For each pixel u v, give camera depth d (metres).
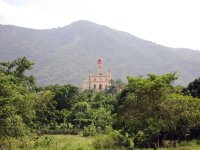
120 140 43.41
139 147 45.44
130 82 46.62
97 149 41.59
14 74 40.88
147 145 45.69
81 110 86.94
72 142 49.28
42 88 47.06
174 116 44.59
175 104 45.06
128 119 44.97
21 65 41.56
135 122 44.16
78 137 62.56
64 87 90.69
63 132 71.75
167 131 45.59
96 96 100.31
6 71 41.00
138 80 46.03
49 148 41.84
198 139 49.81
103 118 79.38
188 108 45.75
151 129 42.97
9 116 29.73
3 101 29.84
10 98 30.47
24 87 38.00
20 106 32.47
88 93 109.06
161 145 46.53
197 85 57.62
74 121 83.44
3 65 41.03
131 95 46.97
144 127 43.97
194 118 45.94
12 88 32.66
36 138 46.72
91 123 77.69
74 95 92.06
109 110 86.19
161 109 44.53
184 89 59.66
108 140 43.62
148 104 44.97
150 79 46.28
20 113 32.81
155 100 44.91
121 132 45.16
